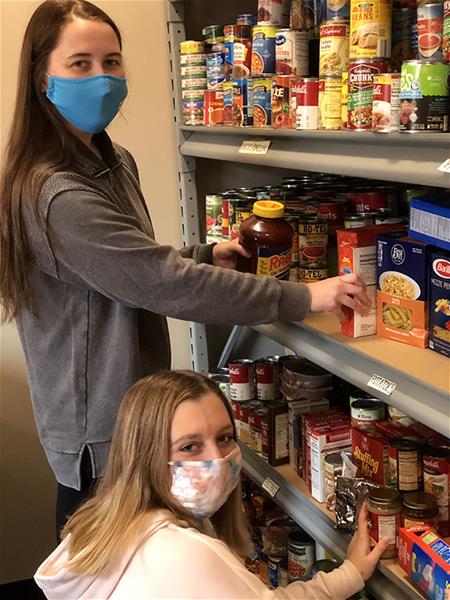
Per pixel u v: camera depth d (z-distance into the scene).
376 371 1.44
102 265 1.45
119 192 1.68
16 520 2.68
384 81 1.32
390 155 1.35
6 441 2.60
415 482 1.55
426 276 1.43
